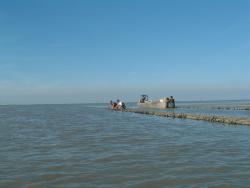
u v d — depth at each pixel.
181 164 18.81
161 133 35.66
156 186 14.48
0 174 16.78
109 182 15.19
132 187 14.35
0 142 28.59
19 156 21.70
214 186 14.36
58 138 31.33
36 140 29.89
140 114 81.38
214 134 34.31
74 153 22.73
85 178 15.91
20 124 50.09
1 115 82.62
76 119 62.69
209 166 18.20
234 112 87.44
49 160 20.28
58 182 15.23
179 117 64.25
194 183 14.88
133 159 20.44
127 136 32.81
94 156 21.55
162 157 21.03
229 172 16.81
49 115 80.88
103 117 69.44
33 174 16.73
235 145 26.03
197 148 24.59
